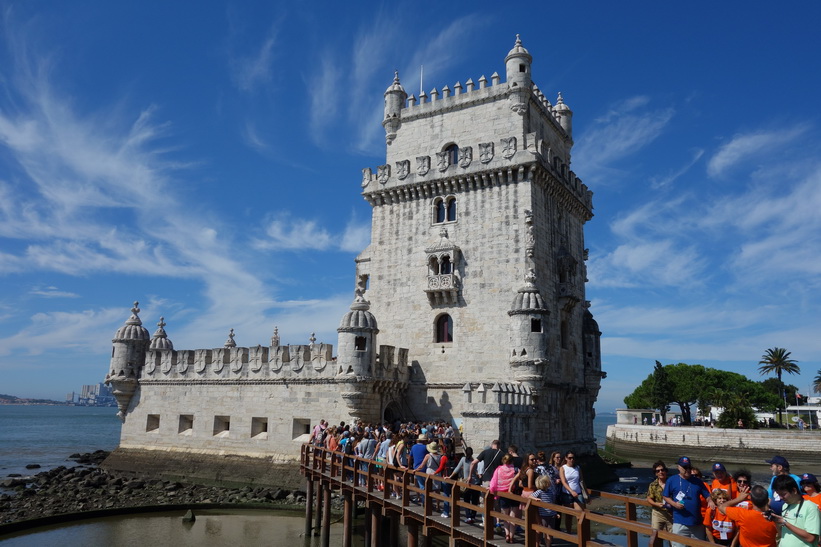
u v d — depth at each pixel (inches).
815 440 2842.0
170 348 2146.9
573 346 1975.9
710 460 3016.7
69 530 1327.5
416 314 1835.6
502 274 1726.1
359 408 1587.1
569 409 1920.5
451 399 1724.9
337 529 1331.2
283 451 1705.2
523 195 1742.1
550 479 653.3
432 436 1202.0
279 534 1289.4
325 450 1189.7
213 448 1839.3
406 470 834.2
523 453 1451.8
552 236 1886.1
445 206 1871.3
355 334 1604.3
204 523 1384.1
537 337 1599.4
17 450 3432.6
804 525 438.6
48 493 1701.5
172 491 1679.4
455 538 697.6
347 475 1119.0
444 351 1766.7
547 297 1781.5
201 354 1930.4
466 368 1722.4
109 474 1946.4
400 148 2018.9
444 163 1861.5
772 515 454.3
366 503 979.3
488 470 794.8
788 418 4650.6
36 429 5969.5
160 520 1409.9
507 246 1736.0
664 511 601.0
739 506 483.2
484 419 1348.4
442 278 1774.1
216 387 1882.4
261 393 1788.9
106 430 6033.5
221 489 1684.3
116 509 1450.5
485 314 1727.4
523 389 1519.4
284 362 1755.7
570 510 517.0
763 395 4286.4
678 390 4229.8
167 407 1979.6
